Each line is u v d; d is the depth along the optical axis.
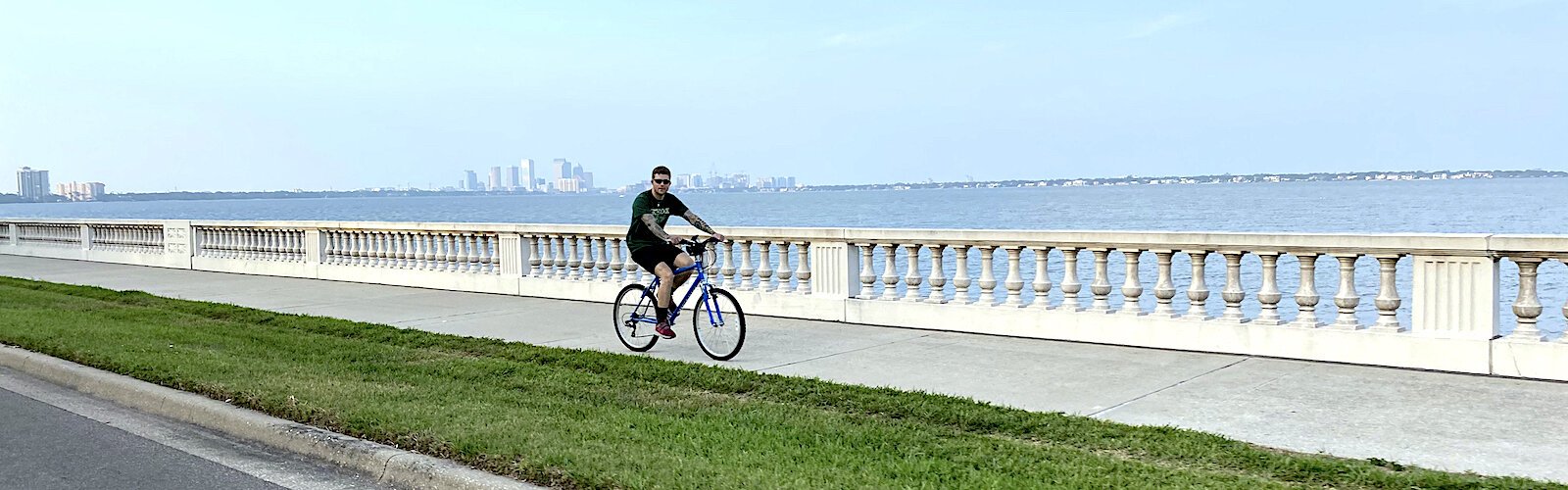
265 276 19.61
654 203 9.73
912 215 113.25
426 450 6.07
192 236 22.00
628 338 10.08
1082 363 8.84
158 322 12.10
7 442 6.82
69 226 26.34
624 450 5.87
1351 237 8.43
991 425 6.54
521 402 7.23
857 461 5.61
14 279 19.12
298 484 5.86
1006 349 9.64
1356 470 5.33
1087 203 158.38
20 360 9.62
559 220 125.81
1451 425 6.44
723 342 9.44
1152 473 5.30
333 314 13.27
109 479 5.95
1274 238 8.83
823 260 11.91
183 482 5.89
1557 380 7.58
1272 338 8.87
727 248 12.80
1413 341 8.17
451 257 16.56
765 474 5.36
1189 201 158.50
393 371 8.53
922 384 8.07
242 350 9.73
